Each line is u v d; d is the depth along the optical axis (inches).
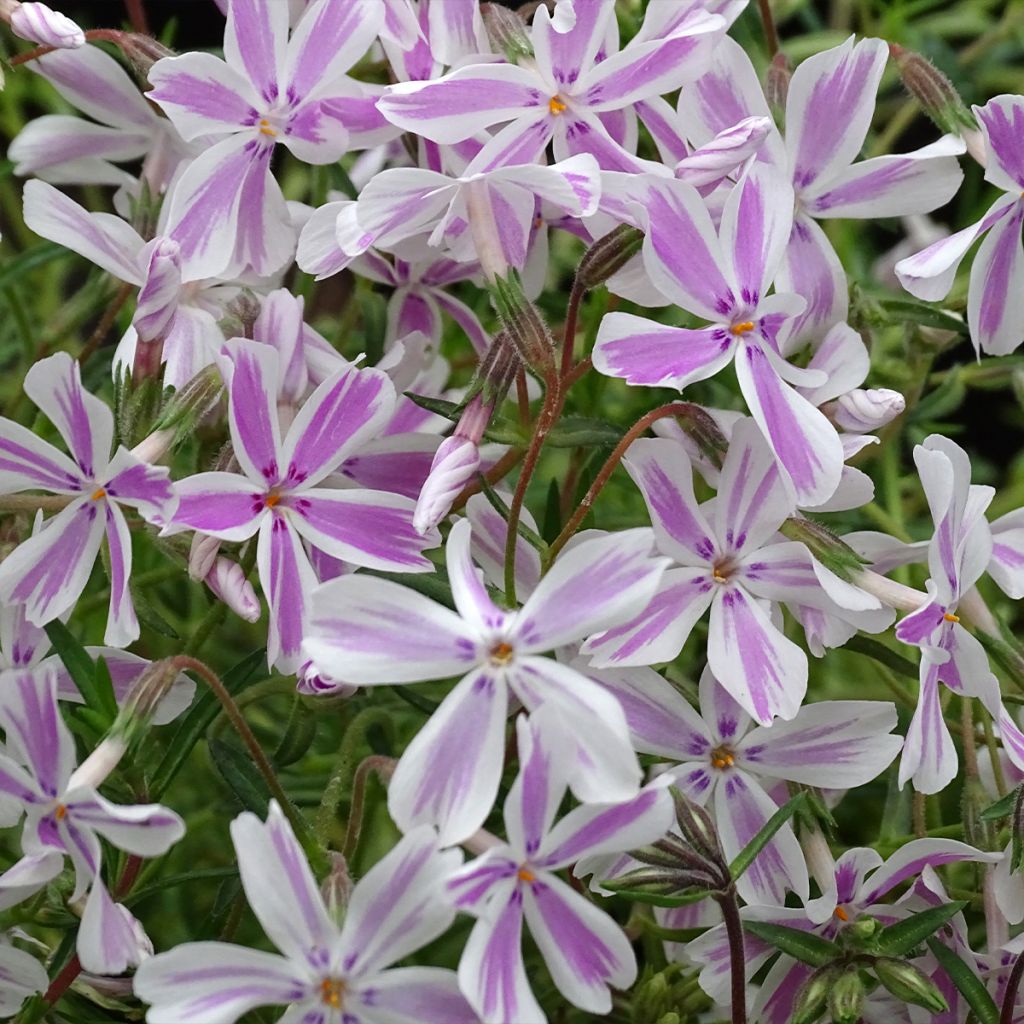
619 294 5.3
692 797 5.2
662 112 5.4
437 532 5.1
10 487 5.0
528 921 4.6
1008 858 5.2
